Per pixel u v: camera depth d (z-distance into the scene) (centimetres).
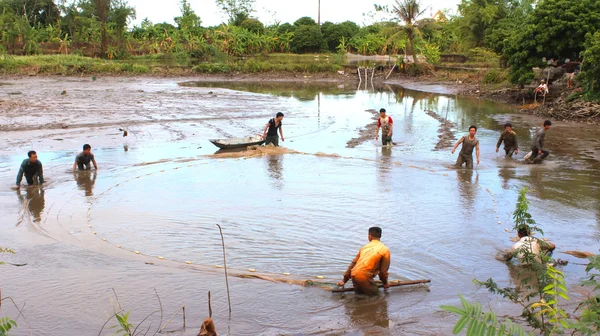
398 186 1355
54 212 1139
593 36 2544
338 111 2914
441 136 2088
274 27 8225
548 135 2089
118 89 4056
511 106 3131
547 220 1080
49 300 734
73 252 909
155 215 1112
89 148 1499
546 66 3084
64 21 7219
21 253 902
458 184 1375
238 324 670
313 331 651
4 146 1822
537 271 602
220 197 1252
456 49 6875
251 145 1861
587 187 1335
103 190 1317
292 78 5600
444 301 732
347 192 1296
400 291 764
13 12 7269
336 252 912
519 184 1369
